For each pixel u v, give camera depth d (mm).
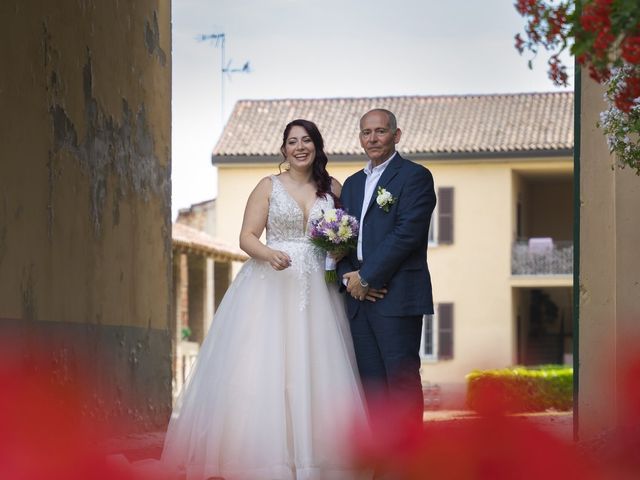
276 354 6637
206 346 6879
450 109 34844
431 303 6848
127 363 10570
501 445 5734
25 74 8062
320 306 6805
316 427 6629
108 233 10078
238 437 6555
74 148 9156
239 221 33688
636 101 6457
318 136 7039
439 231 33125
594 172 7906
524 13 4887
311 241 6891
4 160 7625
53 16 8672
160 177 11930
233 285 6922
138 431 10828
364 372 6910
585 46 4656
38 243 8273
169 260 12242
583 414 7879
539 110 34625
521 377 20797
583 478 5727
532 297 35625
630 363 7109
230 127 34812
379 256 6695
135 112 11016
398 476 6562
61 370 8656
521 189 34656
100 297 9789
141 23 11281
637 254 7652
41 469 6797
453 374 32812
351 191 7027
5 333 7516
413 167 6887
